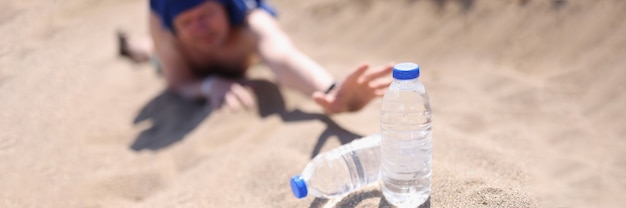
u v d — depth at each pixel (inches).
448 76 69.1
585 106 60.8
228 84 67.0
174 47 69.6
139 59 83.7
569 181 50.6
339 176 47.2
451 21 77.4
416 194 45.6
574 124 58.4
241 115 62.6
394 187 45.4
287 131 57.5
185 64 71.2
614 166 52.6
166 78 72.3
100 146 62.5
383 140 45.3
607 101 60.9
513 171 49.4
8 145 61.4
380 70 53.1
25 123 64.5
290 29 88.3
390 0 85.4
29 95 68.3
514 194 45.4
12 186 56.2
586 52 66.9
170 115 67.2
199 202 50.9
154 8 68.4
